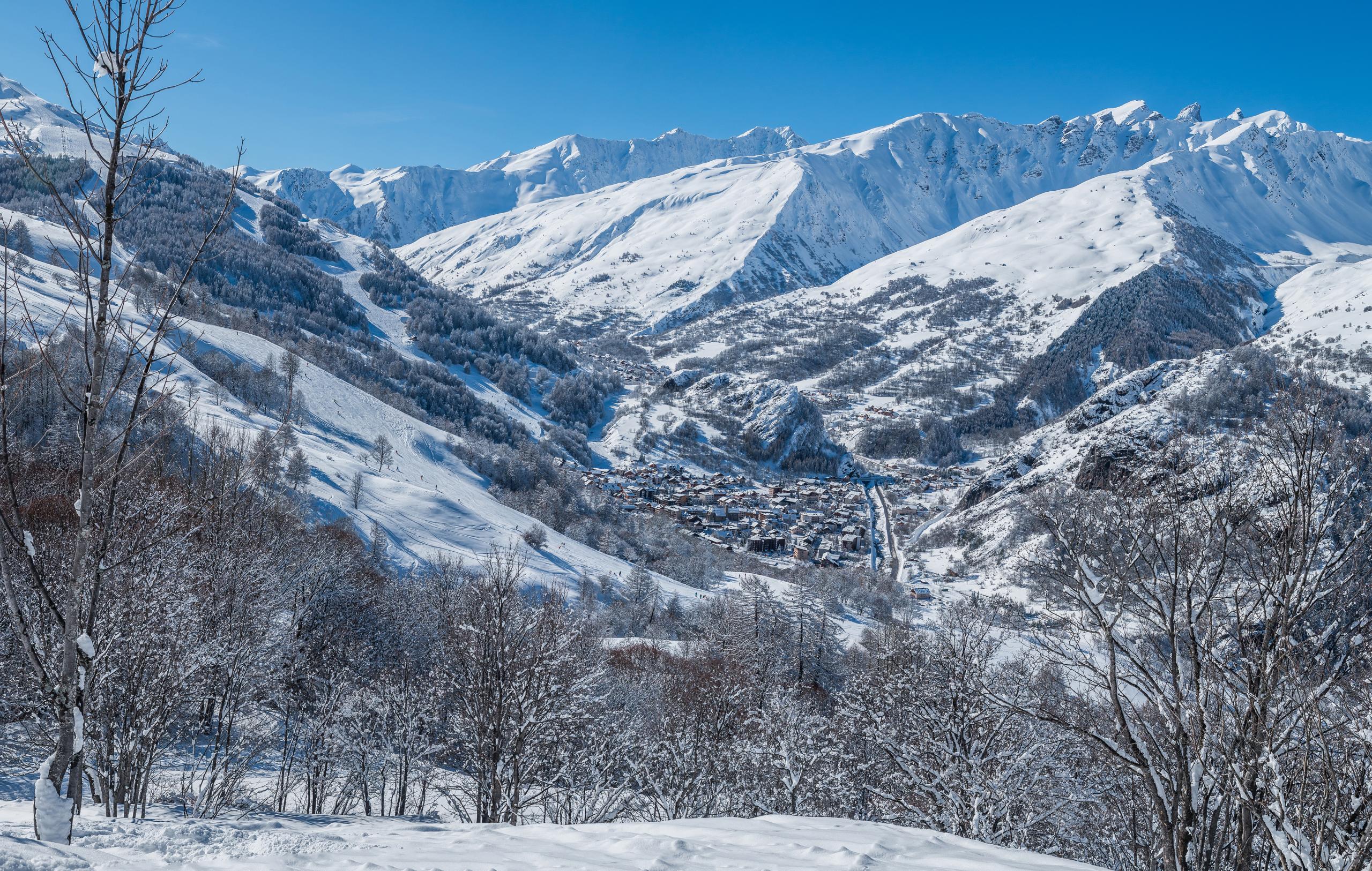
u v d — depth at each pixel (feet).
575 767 84.07
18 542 28.07
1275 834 24.17
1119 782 49.80
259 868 23.90
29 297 364.17
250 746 84.58
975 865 28.94
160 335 29.43
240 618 77.77
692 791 85.97
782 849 30.94
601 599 306.55
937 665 70.79
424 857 27.53
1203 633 30.89
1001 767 61.11
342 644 120.37
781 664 203.82
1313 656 27.71
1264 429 30.71
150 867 23.36
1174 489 31.73
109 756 51.47
